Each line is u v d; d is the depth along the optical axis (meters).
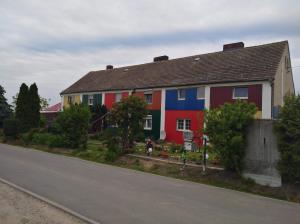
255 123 12.78
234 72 27.11
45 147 25.00
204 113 14.19
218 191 11.68
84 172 14.27
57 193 9.84
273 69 25.02
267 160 12.33
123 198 9.62
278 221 8.08
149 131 32.28
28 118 32.62
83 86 43.16
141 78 35.97
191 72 31.09
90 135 30.75
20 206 8.17
